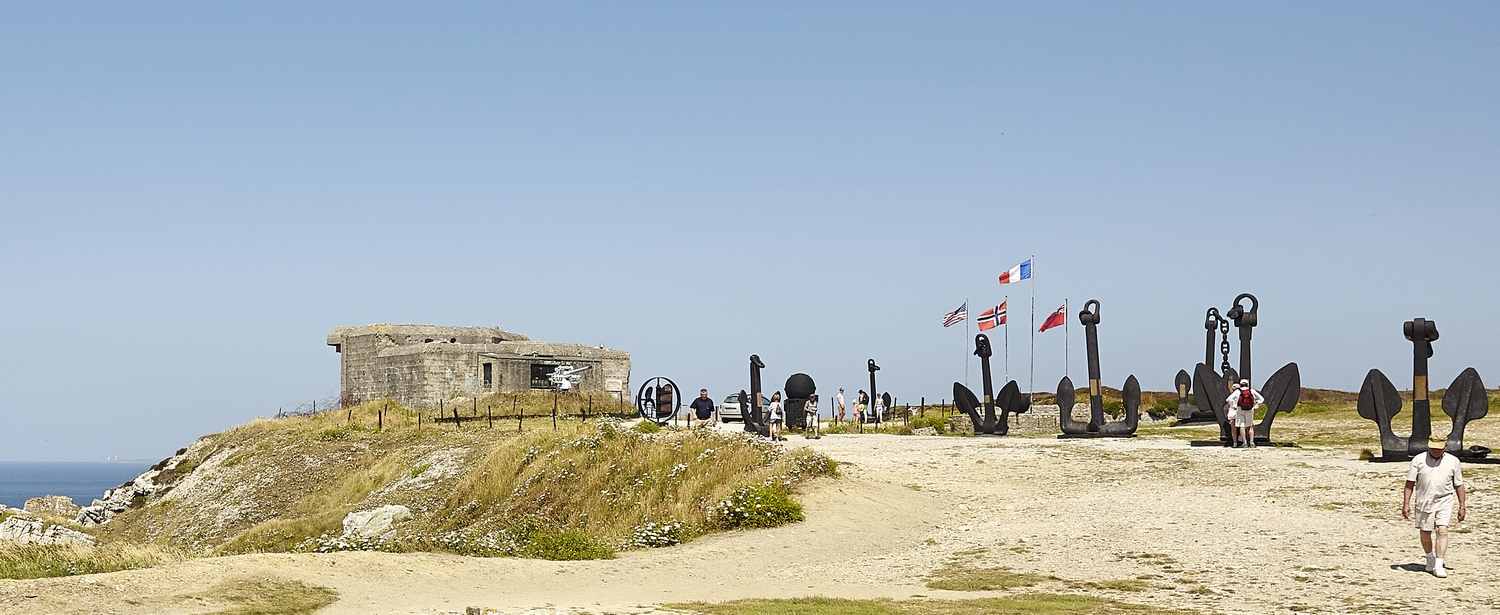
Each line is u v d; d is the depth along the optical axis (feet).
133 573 47.73
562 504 100.68
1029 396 188.55
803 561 62.85
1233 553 59.62
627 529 76.59
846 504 80.02
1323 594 48.91
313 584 48.16
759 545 67.26
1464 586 49.67
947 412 193.98
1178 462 100.27
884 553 65.57
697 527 73.10
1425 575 52.19
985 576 55.98
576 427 129.59
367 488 142.51
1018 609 45.91
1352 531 64.85
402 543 68.44
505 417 186.39
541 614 42.60
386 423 181.27
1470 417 93.20
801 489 84.48
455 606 45.73
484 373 211.61
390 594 48.08
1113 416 186.39
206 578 47.78
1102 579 54.13
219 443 184.96
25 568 56.08
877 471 98.22
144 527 155.02
